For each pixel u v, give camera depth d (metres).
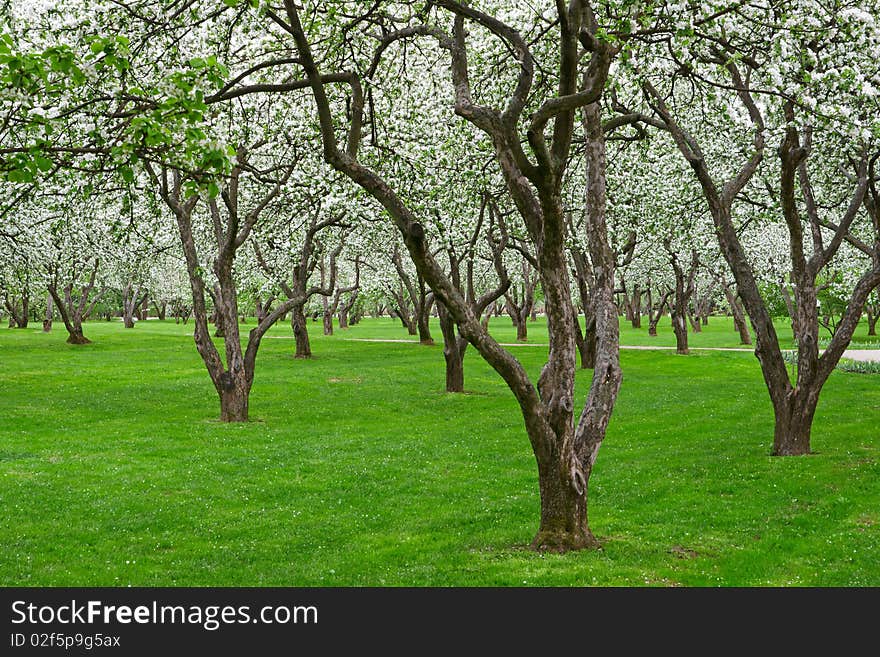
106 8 12.68
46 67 9.14
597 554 11.98
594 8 12.40
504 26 11.60
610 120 15.98
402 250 44.78
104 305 102.06
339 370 39.34
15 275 35.47
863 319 84.31
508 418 26.58
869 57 12.81
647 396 31.02
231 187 24.77
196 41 15.81
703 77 13.06
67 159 10.66
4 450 20.45
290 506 15.55
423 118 19.86
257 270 40.12
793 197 18.59
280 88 11.23
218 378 25.77
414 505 15.64
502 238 28.08
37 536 13.37
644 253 47.06
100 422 25.36
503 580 10.84
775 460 18.70
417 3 13.78
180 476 17.84
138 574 11.66
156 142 9.55
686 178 23.22
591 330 39.06
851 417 24.73
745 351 48.91
